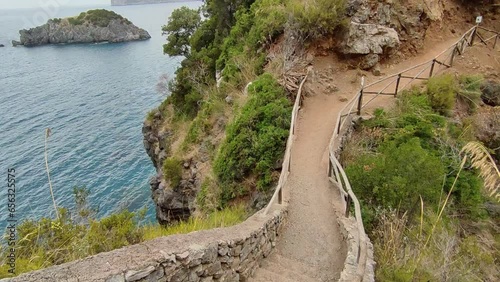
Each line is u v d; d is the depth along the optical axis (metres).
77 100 42.56
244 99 12.88
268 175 9.89
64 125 34.41
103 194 22.70
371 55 13.43
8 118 35.78
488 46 15.03
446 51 14.12
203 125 16.36
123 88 47.41
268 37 14.26
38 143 29.59
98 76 54.56
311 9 13.01
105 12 95.88
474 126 11.38
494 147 11.14
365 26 13.35
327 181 8.98
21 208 18.84
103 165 26.64
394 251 6.38
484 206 9.44
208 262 4.86
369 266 5.79
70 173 24.81
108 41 91.81
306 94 12.39
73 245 5.02
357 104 11.84
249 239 5.99
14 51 80.81
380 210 7.56
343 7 13.27
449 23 16.00
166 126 24.70
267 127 10.62
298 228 7.64
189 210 15.11
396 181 7.73
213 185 11.57
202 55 22.61
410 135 10.03
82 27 91.25
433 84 11.73
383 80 12.08
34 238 5.10
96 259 3.96
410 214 7.67
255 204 9.85
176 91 25.11
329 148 9.12
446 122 10.83
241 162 10.72
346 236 6.87
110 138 31.77
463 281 6.63
